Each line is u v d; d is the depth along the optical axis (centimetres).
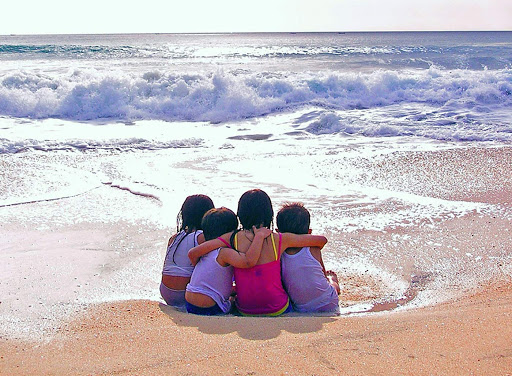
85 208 607
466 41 5719
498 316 289
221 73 1345
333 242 500
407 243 495
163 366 230
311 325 288
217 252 346
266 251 339
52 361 248
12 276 416
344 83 1375
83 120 1188
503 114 1180
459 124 1095
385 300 378
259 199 357
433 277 421
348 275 428
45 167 790
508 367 217
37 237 514
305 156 858
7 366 244
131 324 306
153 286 404
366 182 708
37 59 2717
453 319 287
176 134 1043
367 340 255
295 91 1330
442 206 602
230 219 362
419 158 833
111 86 1273
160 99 1271
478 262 446
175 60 2666
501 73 1480
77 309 347
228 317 316
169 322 306
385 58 2542
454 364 221
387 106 1295
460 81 1371
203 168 786
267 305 337
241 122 1166
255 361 230
